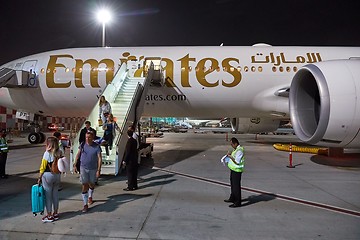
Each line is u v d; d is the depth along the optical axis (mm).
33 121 19391
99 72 15352
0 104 17734
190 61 15359
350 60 10695
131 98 12258
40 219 5477
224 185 8375
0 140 9133
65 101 16094
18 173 10039
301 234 4812
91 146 6125
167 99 15555
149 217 5625
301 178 9344
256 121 19766
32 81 15875
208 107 15969
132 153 7816
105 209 6117
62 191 7609
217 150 17531
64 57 16000
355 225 5234
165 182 8766
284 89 14617
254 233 4859
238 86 15148
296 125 11414
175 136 34781
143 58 15469
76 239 4594
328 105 9945
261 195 7293
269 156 14664
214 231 4941
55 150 5398
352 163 12422
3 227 5078
